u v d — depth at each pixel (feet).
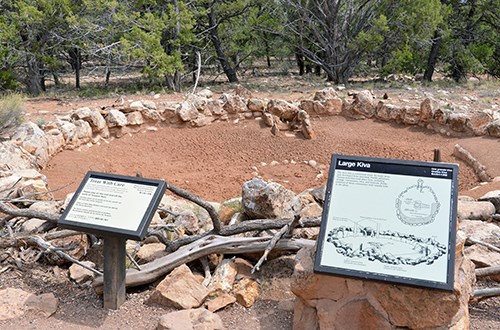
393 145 35.68
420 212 10.58
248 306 12.98
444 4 67.05
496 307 13.14
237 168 33.06
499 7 69.31
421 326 10.41
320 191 20.34
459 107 42.06
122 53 57.93
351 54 63.36
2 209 15.07
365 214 10.83
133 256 14.74
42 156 29.30
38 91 64.39
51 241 15.88
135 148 36.19
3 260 15.20
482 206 18.54
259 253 14.53
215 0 67.67
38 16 58.49
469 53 69.15
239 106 40.22
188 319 11.55
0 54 57.88
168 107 39.17
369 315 10.74
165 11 67.15
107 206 12.28
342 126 39.47
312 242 14.15
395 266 10.19
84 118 35.42
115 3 56.44
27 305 12.66
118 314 12.59
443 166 10.86
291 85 62.75
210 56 72.23
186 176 31.04
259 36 74.59
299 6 63.16
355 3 68.85
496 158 31.01
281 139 37.37
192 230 16.66
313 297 11.21
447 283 9.78
